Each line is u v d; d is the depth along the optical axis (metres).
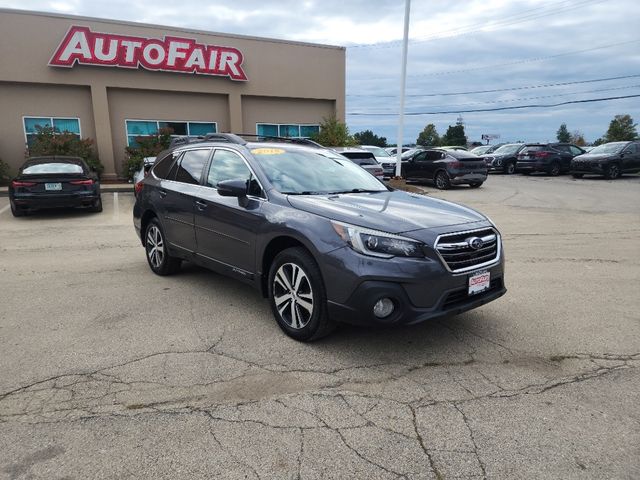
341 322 3.76
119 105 18.47
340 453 2.61
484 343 4.02
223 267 4.83
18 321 4.48
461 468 2.50
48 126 16.98
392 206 4.11
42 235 9.11
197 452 2.61
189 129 19.91
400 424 2.88
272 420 2.91
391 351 3.86
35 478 2.40
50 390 3.24
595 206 13.05
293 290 4.00
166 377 3.42
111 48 17.44
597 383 3.37
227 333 4.22
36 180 10.77
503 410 3.03
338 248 3.58
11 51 16.33
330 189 4.66
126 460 2.54
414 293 3.45
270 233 4.12
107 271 6.35
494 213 11.94
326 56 21.92
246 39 20.02
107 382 3.35
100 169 17.56
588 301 5.13
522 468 2.50
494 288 4.05
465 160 17.34
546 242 8.37
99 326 4.37
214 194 4.92
